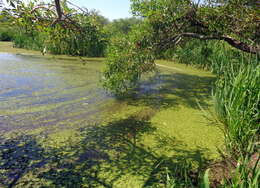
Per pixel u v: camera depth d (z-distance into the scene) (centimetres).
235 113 255
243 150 240
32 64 922
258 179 151
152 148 295
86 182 225
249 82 263
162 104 479
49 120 374
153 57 436
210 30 418
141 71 452
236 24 377
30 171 240
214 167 243
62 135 324
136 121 384
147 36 415
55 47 262
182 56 1018
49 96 502
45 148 287
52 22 209
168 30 427
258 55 350
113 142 309
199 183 208
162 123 377
